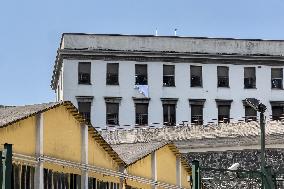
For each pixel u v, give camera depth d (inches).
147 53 2677.2
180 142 2034.9
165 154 1370.6
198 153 2016.5
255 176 1332.4
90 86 2632.9
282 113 2768.2
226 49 2787.9
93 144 1151.6
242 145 1988.2
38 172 1029.2
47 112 1055.0
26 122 1016.9
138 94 2662.4
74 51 2620.6
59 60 2682.1
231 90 2743.6
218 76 2741.1
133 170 1259.8
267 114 2755.9
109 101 2635.3
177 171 1402.6
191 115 2699.3
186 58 2711.6
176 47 2746.1
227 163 1985.7
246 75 2770.7
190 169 1425.9
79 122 1122.0
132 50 2691.9
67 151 1093.1
